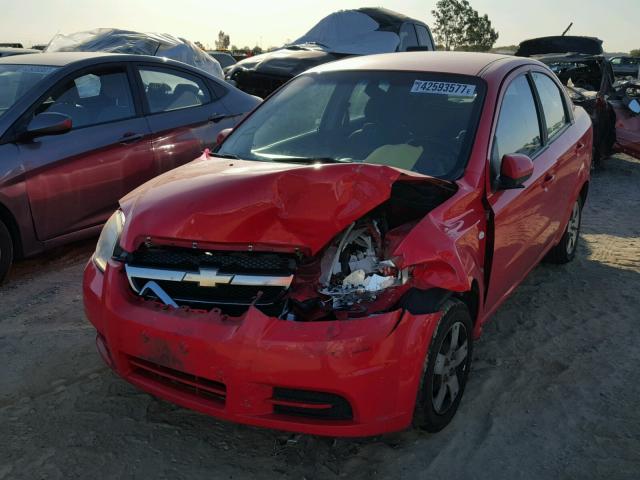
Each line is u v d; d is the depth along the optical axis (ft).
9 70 17.78
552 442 10.00
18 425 10.08
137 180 18.17
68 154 16.48
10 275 16.56
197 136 19.80
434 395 9.75
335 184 8.93
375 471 9.20
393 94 12.92
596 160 33.83
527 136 13.70
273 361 8.36
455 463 9.42
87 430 10.00
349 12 38.42
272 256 9.09
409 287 9.16
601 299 15.76
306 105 13.56
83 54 18.79
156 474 9.05
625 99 33.30
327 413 8.74
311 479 9.00
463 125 11.87
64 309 14.44
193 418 10.36
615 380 11.92
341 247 9.44
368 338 8.46
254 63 34.22
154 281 9.39
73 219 16.79
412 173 9.93
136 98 18.63
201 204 9.23
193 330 8.65
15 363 11.98
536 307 15.20
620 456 9.71
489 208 10.95
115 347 9.46
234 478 8.99
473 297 10.71
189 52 32.48
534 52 49.78
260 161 12.09
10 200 15.24
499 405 10.97
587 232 22.08
